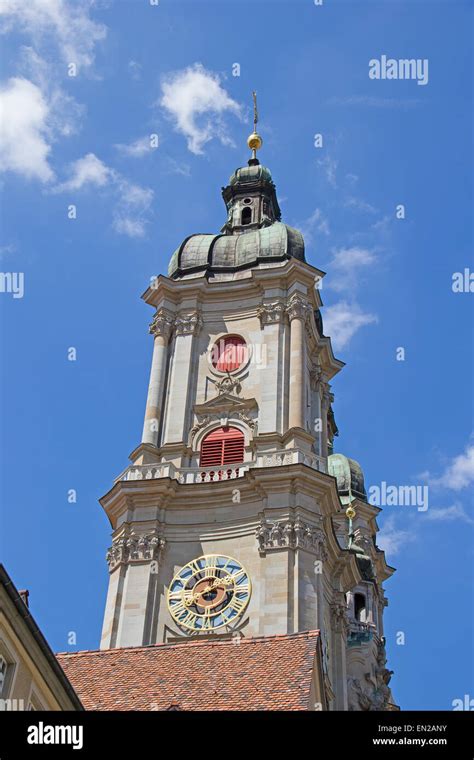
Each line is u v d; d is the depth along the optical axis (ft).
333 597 242.78
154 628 225.35
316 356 278.46
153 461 249.96
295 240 286.05
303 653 142.41
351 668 286.25
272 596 220.84
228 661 143.84
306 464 236.63
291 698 132.26
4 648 111.34
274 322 264.72
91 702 139.23
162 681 142.00
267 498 233.96
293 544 227.20
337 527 293.43
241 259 282.77
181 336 269.03
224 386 258.57
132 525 237.66
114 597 229.86
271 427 247.91
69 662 150.51
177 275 282.97
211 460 248.52
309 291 272.10
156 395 260.21
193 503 239.30
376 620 310.86
